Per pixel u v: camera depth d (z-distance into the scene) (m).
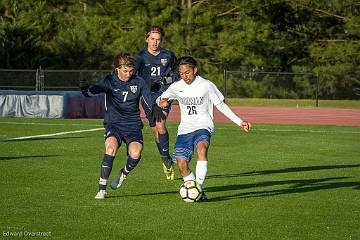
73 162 35.91
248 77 110.88
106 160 25.77
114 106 26.34
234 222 22.33
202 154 25.33
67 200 25.55
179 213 23.58
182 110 26.00
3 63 112.50
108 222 22.08
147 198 26.30
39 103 69.44
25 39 114.19
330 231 21.30
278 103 104.50
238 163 36.88
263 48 120.62
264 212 23.94
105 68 119.25
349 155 41.41
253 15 122.00
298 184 30.31
